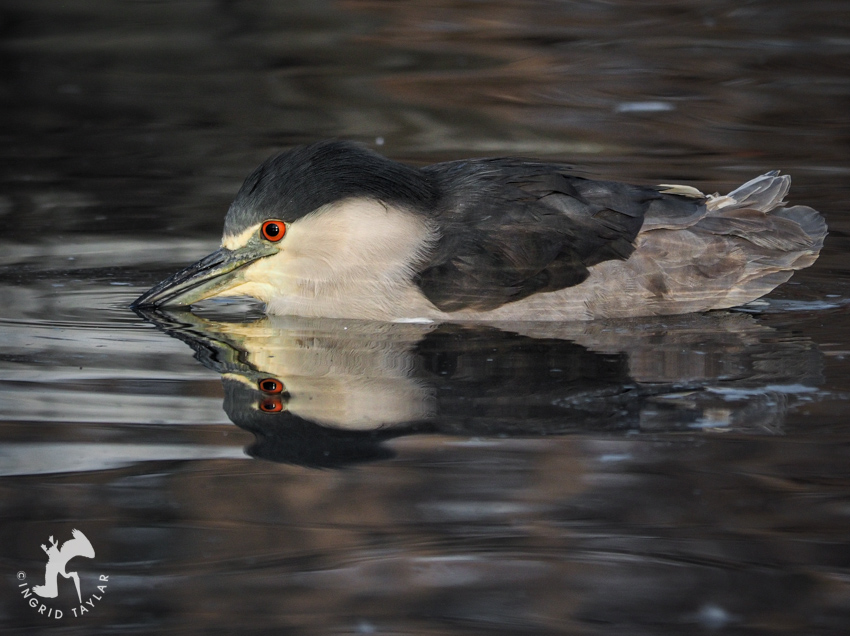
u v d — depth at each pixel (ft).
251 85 75.97
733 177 55.67
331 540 23.99
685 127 65.72
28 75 77.46
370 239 38.91
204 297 40.65
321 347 36.14
